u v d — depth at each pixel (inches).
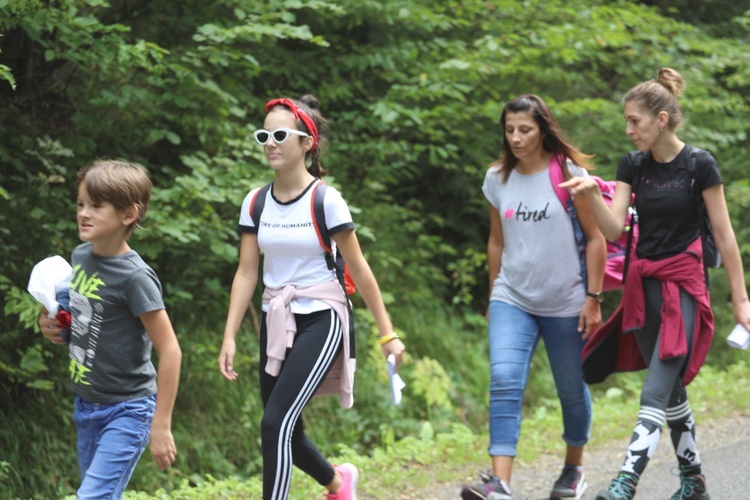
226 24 496.4
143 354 220.7
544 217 305.4
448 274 708.0
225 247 441.1
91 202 211.8
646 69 669.9
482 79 620.7
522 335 311.4
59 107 469.7
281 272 261.0
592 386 610.2
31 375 398.9
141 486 410.6
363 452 490.3
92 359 216.2
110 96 431.2
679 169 278.5
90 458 225.1
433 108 594.2
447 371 581.9
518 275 312.2
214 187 430.6
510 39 584.4
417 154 582.9
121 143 483.2
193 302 508.1
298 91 571.8
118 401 218.2
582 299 309.9
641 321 285.4
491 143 640.4
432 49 612.1
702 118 674.2
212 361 474.9
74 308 217.5
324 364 253.8
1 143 432.1
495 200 321.1
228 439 465.4
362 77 599.8
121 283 213.2
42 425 421.1
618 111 640.4
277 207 261.3
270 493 245.1
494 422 304.0
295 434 270.8
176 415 461.7
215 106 465.4
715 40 687.7
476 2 596.7
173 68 431.5
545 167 308.5
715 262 283.1
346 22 562.3
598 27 592.4
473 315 661.3
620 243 320.8
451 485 364.2
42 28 385.4
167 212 428.8
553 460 402.6
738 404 481.1
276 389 250.7
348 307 264.5
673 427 301.3
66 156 444.1
